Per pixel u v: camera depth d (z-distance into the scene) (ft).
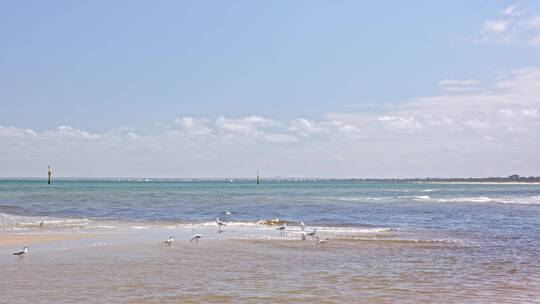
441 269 66.64
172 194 327.26
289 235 107.96
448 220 152.05
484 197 334.03
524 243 96.37
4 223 123.44
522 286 56.24
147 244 88.43
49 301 47.06
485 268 67.77
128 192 355.77
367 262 71.87
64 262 68.33
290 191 433.89
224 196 308.60
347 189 529.45
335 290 53.16
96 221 135.23
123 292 50.98
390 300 49.26
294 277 59.72
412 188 620.49
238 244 91.09
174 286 53.98
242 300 48.32
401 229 123.95
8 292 50.37
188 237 101.71
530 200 284.00
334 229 123.13
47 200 233.76
